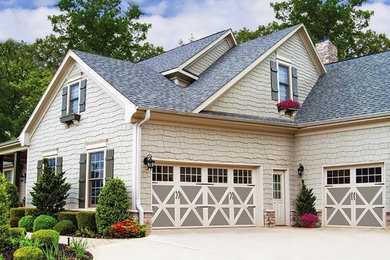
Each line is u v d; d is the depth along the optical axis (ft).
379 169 48.60
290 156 54.24
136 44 117.50
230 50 66.54
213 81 53.83
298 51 62.39
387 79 55.47
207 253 30.71
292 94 59.67
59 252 28.91
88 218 43.32
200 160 46.68
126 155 43.93
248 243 35.27
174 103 47.50
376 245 34.99
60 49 125.18
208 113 48.57
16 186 65.72
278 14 111.65
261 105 55.31
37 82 107.34
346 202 50.65
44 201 48.44
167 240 36.29
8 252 29.12
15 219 53.72
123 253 30.53
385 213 47.39
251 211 50.72
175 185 45.73
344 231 45.52
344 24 104.27
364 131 49.52
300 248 33.22
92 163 49.21
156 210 44.19
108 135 46.65
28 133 60.90
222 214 48.55
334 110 54.13
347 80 60.29
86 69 50.34
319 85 63.00
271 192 51.85
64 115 54.08
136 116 42.86
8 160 76.95
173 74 56.70
